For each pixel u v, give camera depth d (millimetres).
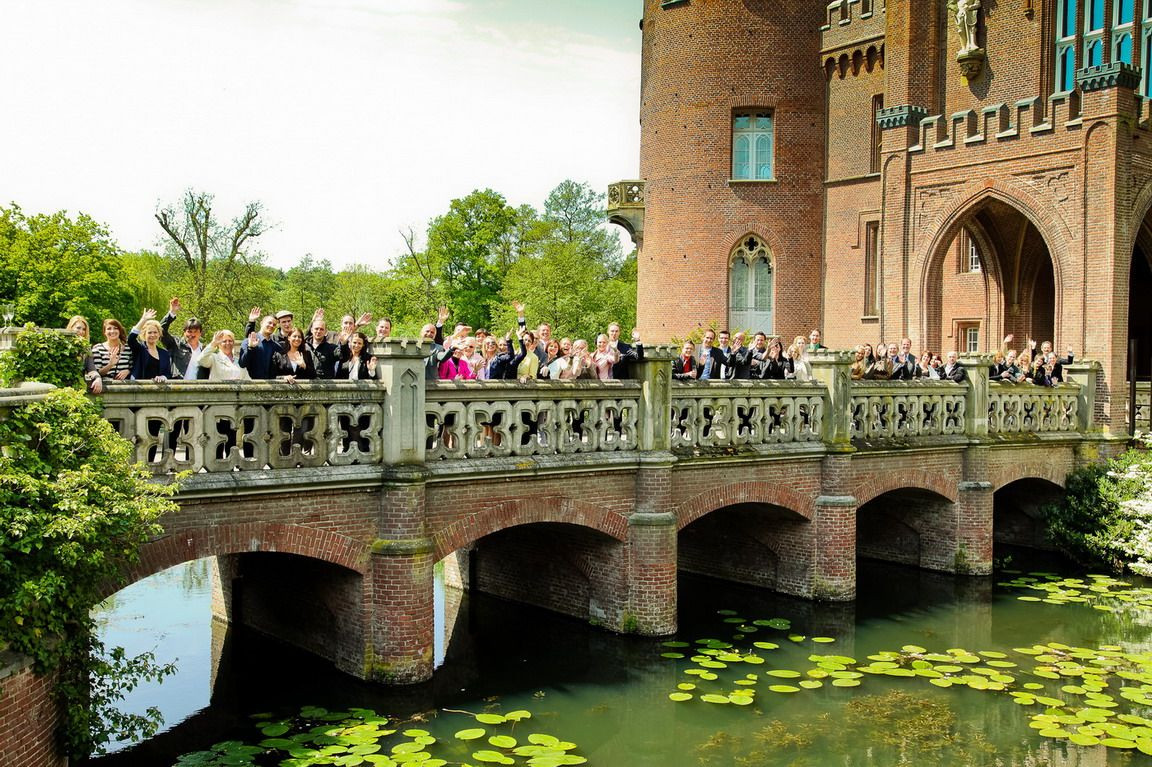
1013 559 21375
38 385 8750
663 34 31938
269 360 11227
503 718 11555
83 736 8453
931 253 24312
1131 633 15586
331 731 10781
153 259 49375
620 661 13820
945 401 19062
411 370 11672
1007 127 22891
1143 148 21484
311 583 12945
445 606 17172
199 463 10156
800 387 16547
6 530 7672
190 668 13203
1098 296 21156
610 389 13961
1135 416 21906
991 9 25781
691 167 31375
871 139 29641
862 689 12789
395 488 11555
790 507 16547
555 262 54219
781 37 30859
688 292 31500
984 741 11141
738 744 11008
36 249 38125
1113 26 24391
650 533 14250
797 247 30969
